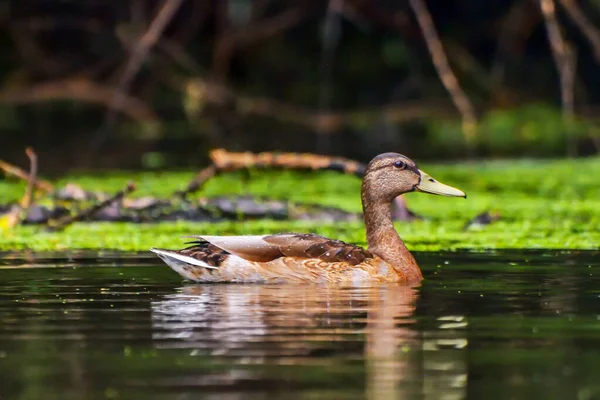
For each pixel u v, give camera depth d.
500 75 33.81
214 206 16.33
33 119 35.78
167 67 33.28
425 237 14.12
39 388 6.71
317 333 8.17
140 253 13.02
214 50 33.97
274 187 20.33
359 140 31.19
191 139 31.47
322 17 32.62
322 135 32.59
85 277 11.02
